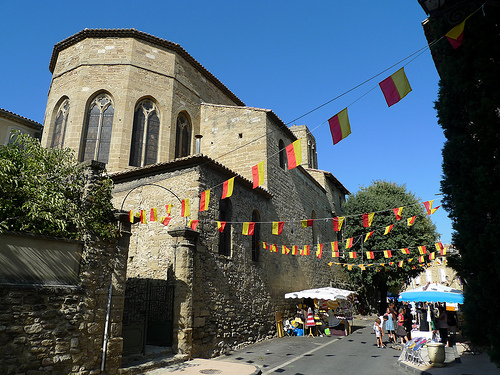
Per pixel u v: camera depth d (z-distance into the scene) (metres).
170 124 18.45
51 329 7.06
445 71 6.81
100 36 18.36
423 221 25.27
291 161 7.21
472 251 5.95
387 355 12.20
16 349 6.45
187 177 12.92
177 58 19.70
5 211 7.01
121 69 17.89
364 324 22.55
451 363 10.47
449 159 6.68
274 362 10.77
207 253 12.27
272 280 16.67
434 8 6.32
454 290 13.94
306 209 22.64
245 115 18.94
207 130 19.94
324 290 17.81
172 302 11.05
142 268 12.91
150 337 11.23
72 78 18.09
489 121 5.82
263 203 16.98
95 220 8.41
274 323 16.14
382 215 24.91
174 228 12.16
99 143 17.23
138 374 8.62
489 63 5.98
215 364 9.84
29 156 8.16
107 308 8.30
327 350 13.03
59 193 7.68
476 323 5.84
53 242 7.52
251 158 18.00
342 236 29.14
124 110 17.36
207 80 22.11
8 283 6.54
